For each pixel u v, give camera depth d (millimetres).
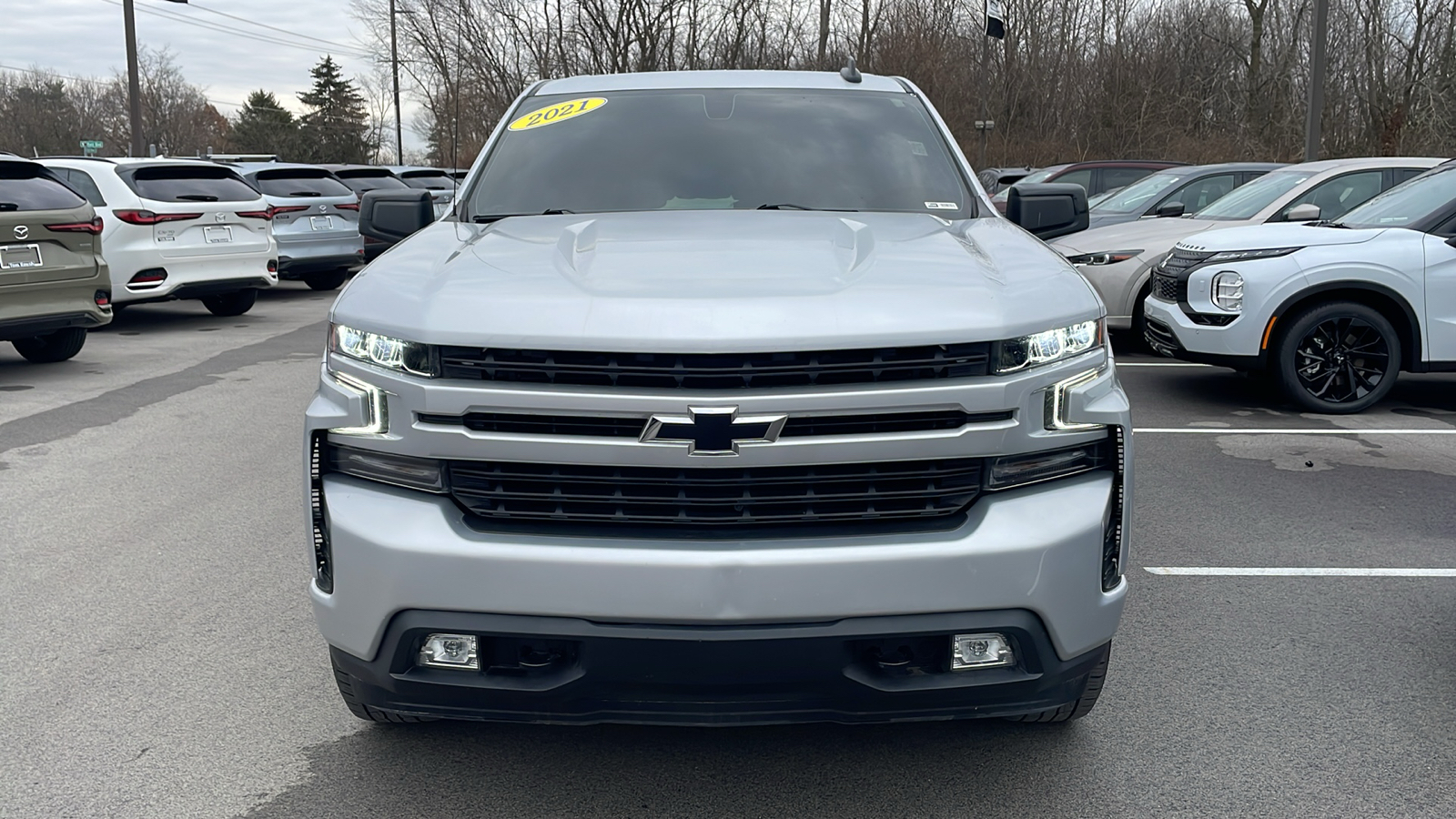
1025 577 2418
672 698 2428
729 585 2342
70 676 3600
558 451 2385
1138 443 6844
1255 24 40062
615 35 40531
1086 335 2600
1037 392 2488
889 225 3316
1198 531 5125
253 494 5781
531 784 2939
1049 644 2492
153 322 13430
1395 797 2867
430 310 2494
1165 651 3787
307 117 91875
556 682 2441
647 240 3016
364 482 2555
